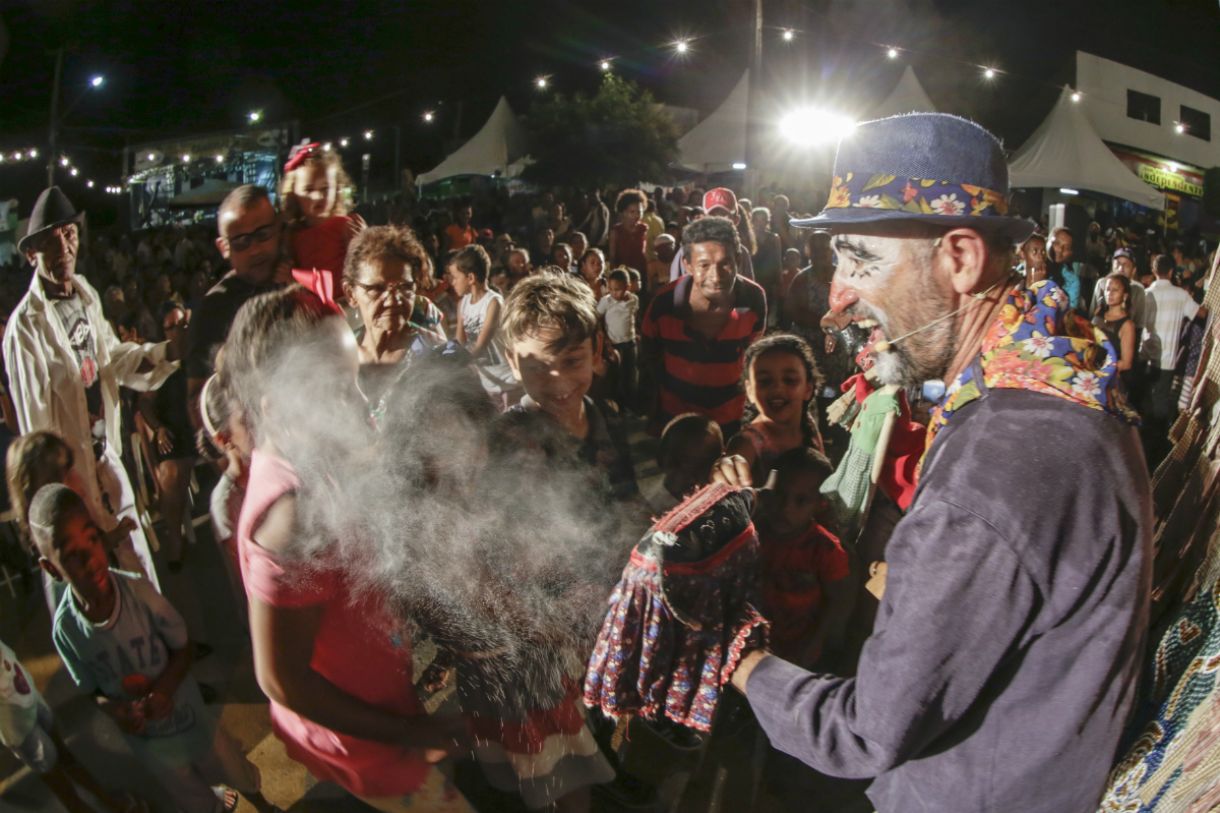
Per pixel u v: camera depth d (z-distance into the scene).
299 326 1.71
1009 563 1.06
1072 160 14.15
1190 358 6.02
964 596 1.07
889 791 1.30
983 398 1.17
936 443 1.20
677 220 10.85
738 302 3.77
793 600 2.74
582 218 12.79
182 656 2.49
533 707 2.01
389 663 1.83
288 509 1.62
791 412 3.05
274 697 1.70
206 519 5.23
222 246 3.26
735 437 3.07
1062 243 6.88
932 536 1.10
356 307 3.14
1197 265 10.81
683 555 1.48
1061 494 1.06
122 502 3.68
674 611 1.46
